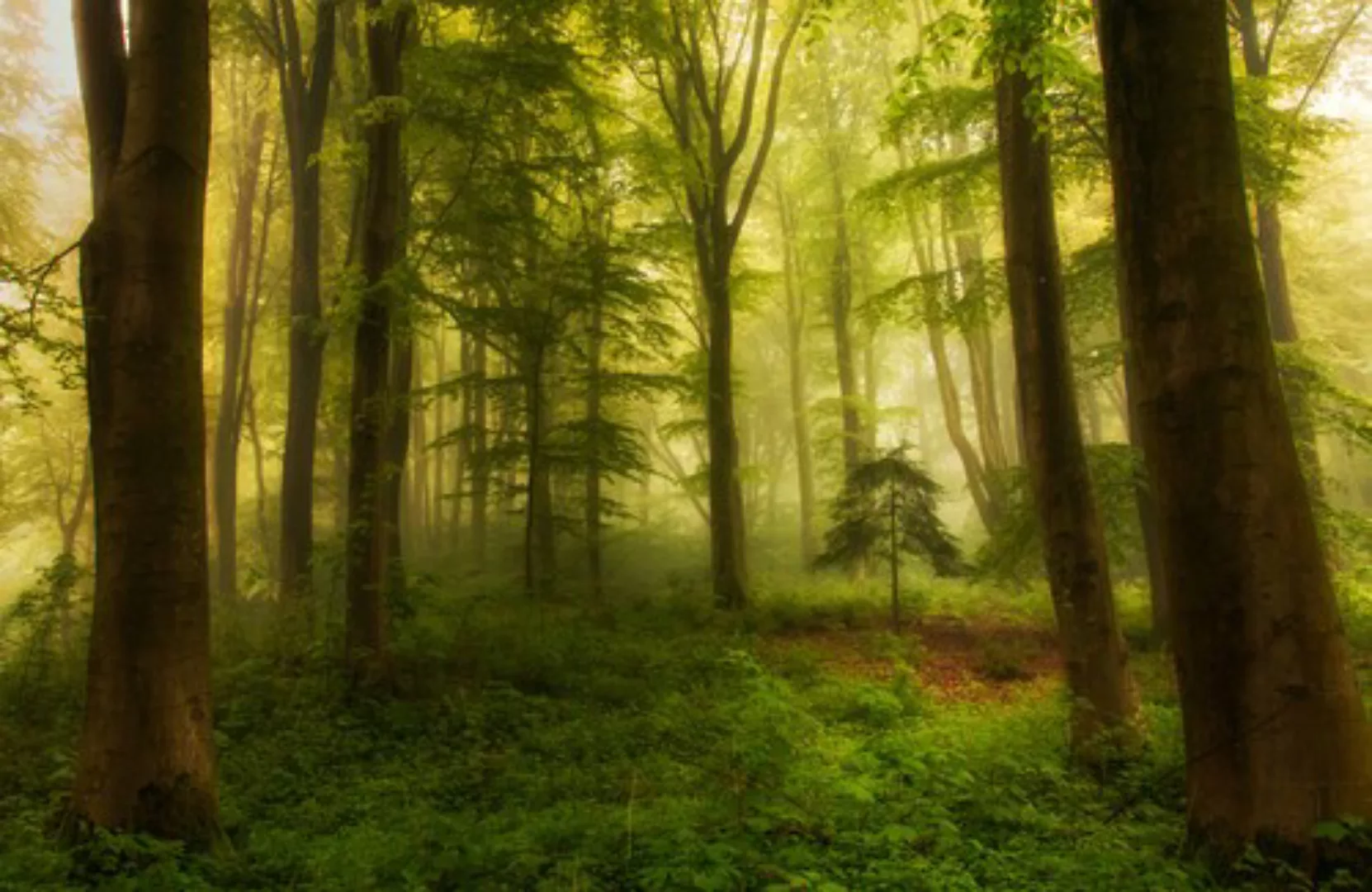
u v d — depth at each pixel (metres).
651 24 16.88
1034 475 8.89
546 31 14.02
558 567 22.89
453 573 24.48
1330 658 4.59
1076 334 16.80
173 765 5.98
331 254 25.23
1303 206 26.52
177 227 6.32
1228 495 4.72
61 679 10.93
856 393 27.30
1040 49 7.90
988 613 17.83
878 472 16.14
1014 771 6.82
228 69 27.83
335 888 4.89
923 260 26.03
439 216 14.16
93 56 6.73
